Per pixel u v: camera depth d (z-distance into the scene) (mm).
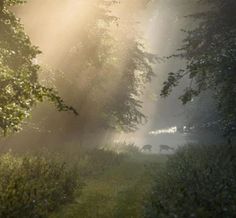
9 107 10320
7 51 11500
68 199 13922
